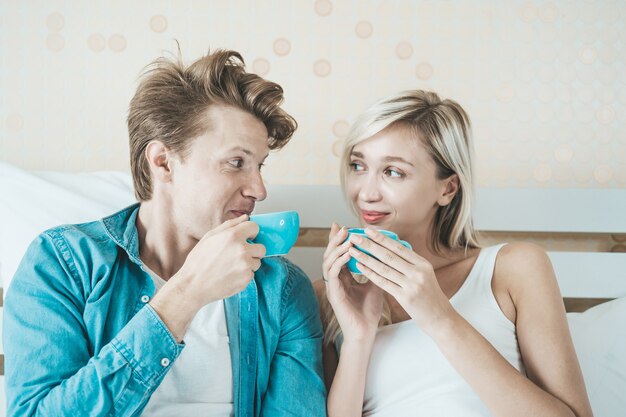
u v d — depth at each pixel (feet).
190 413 3.69
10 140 5.54
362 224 4.46
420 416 3.83
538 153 5.69
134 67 5.58
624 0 5.67
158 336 3.19
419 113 4.16
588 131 5.67
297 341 4.18
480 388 3.59
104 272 3.70
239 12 5.63
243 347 4.02
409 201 4.17
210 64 3.82
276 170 5.68
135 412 3.19
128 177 4.96
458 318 3.68
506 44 5.68
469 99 5.68
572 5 5.67
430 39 5.67
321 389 4.01
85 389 3.10
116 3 5.58
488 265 4.26
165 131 3.72
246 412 3.90
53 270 3.64
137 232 3.96
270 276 4.29
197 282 3.26
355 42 5.67
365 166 4.27
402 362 4.04
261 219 3.43
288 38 5.65
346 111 5.67
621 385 4.45
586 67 5.68
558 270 5.28
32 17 5.54
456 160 4.26
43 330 3.43
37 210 4.46
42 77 5.55
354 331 3.94
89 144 5.58
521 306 4.05
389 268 3.62
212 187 3.71
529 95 5.67
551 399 3.56
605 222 5.37
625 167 5.67
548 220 5.38
